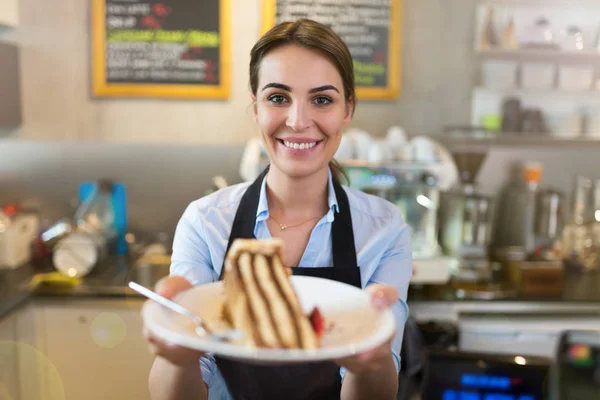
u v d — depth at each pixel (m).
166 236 2.93
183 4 2.85
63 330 2.34
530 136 2.88
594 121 2.87
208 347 0.71
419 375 1.73
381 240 1.14
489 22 2.89
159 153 2.95
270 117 0.99
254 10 2.89
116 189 2.80
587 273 2.75
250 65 1.05
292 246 1.12
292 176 1.05
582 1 2.92
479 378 1.62
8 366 2.22
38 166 2.93
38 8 2.84
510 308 2.38
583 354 1.38
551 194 2.81
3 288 2.29
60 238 2.69
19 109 2.82
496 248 2.93
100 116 2.92
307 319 0.86
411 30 2.96
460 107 3.02
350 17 2.89
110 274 2.52
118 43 2.86
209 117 2.95
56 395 2.37
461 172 2.85
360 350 0.71
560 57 3.00
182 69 2.89
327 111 0.99
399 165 2.43
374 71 2.94
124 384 2.37
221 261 1.12
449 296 2.38
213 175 2.98
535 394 1.58
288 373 1.13
